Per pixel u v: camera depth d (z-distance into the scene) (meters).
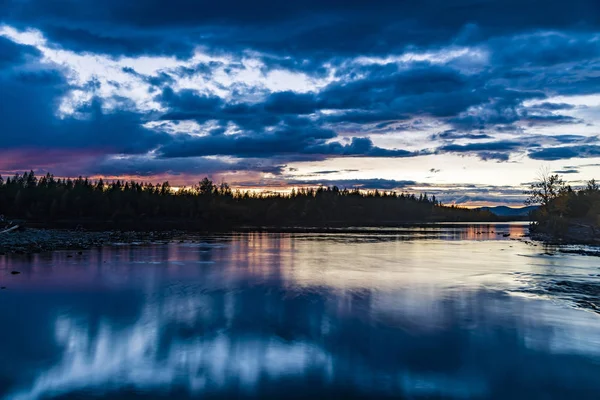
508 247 62.22
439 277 30.86
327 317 19.09
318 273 32.56
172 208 179.38
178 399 11.32
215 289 25.38
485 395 11.73
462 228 151.75
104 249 49.28
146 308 20.45
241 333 16.70
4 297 22.59
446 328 17.53
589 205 100.50
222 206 186.62
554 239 78.88
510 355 14.52
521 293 24.61
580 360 14.13
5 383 12.25
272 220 197.75
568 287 26.73
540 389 12.06
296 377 12.74
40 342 15.50
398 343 15.67
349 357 14.29
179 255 44.19
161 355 14.38
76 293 23.75
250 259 41.94
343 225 162.50
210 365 13.57
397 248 59.16
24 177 176.25
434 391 11.93
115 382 12.34
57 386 12.09
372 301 22.38
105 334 16.45
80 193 164.75
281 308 20.69
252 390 11.84
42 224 118.06
